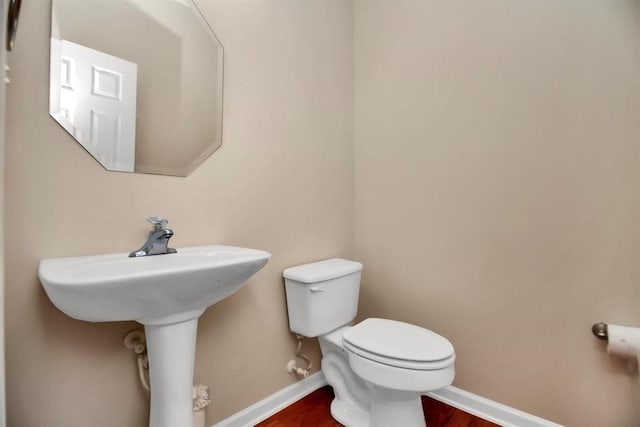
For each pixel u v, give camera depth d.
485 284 1.42
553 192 1.25
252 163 1.36
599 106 1.16
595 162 1.17
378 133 1.80
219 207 1.25
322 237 1.69
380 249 1.79
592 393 1.18
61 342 0.91
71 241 0.92
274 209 1.45
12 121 0.83
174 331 0.90
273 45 1.45
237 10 1.32
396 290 1.72
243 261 0.93
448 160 1.53
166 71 1.12
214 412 1.24
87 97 0.96
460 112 1.49
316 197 1.65
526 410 1.31
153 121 1.09
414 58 1.65
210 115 1.23
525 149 1.31
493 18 1.40
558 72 1.24
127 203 1.03
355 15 1.88
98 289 0.69
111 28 1.01
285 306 1.49
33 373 0.87
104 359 0.98
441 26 1.55
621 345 1.05
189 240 1.17
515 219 1.34
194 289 0.86
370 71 1.83
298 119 1.56
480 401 1.42
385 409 1.18
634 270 1.11
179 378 0.92
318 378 1.66
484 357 1.42
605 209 1.15
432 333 1.27
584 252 1.19
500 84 1.38
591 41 1.18
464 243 1.48
